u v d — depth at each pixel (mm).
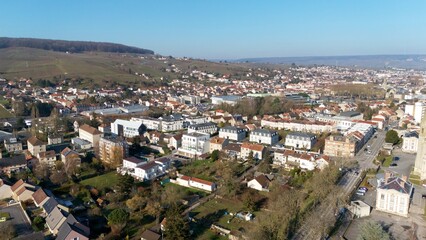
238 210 165375
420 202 174375
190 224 151500
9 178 198375
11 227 141125
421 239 141000
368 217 160375
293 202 154625
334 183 189625
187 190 189375
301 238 137750
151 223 153250
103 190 185125
